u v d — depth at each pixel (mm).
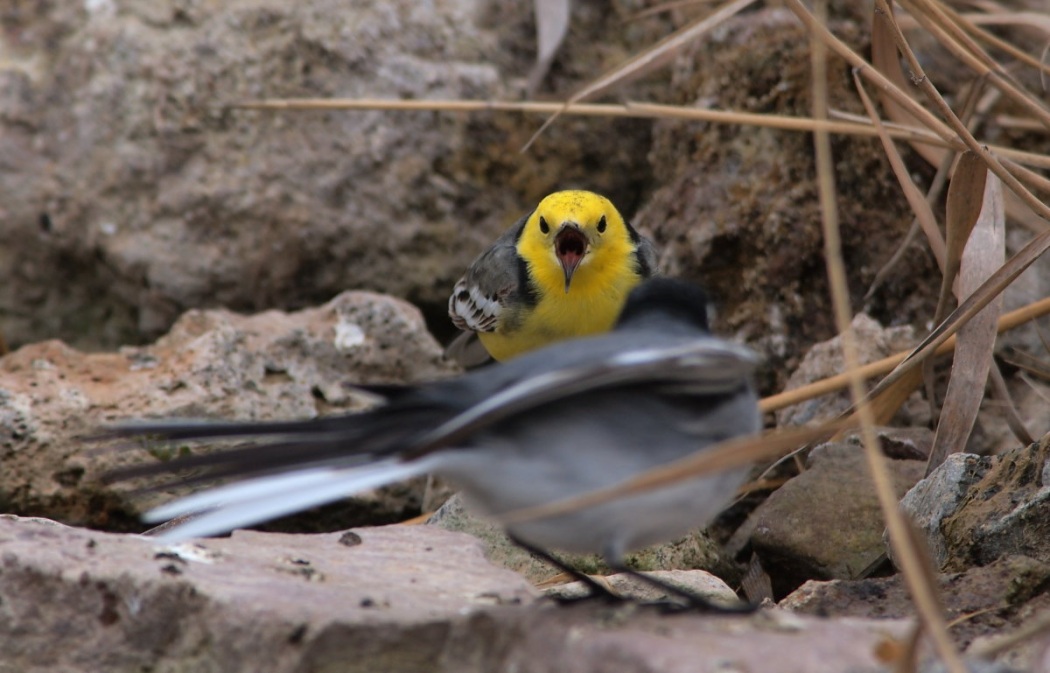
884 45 12250
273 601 6691
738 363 5746
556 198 12625
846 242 13789
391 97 15523
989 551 8805
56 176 15680
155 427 6160
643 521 5969
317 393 13203
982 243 10414
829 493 10570
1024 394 12805
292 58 15539
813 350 12805
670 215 14539
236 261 15422
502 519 5680
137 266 15453
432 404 5910
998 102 14250
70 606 7074
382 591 7172
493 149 15719
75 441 12031
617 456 5887
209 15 15656
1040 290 13406
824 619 6539
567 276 12336
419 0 15844
